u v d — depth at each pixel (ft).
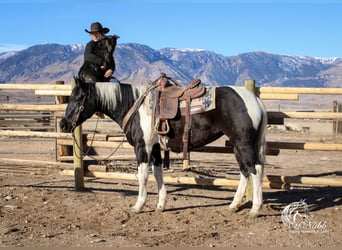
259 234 19.16
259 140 21.04
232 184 25.08
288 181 24.41
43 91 28.66
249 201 23.89
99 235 18.98
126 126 22.45
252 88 24.04
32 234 18.94
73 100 23.02
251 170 20.85
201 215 22.16
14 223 20.43
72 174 28.07
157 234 19.22
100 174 27.55
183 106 21.29
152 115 21.48
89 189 27.99
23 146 49.73
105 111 23.17
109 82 24.11
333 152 51.01
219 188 29.17
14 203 24.02
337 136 61.46
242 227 20.17
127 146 27.94
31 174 33.40
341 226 20.27
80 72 26.18
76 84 22.77
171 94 21.56
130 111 22.29
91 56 26.02
